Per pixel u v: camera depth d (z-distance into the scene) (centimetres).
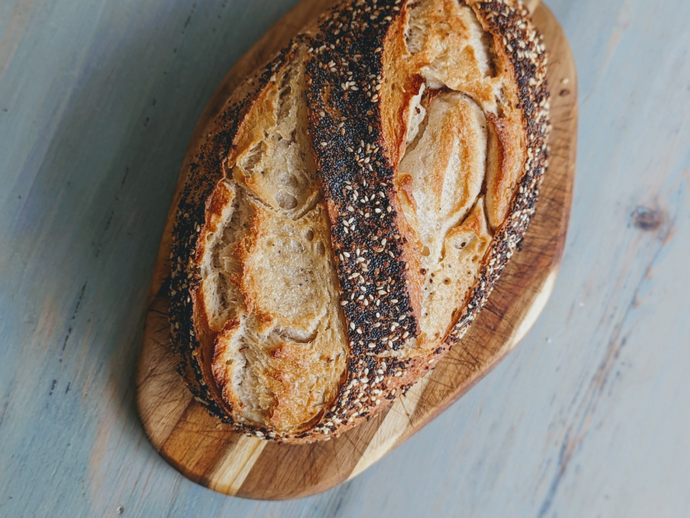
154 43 34
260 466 32
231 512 35
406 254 28
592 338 37
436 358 31
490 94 29
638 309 37
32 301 33
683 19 37
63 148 34
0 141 33
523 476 37
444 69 29
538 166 32
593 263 37
